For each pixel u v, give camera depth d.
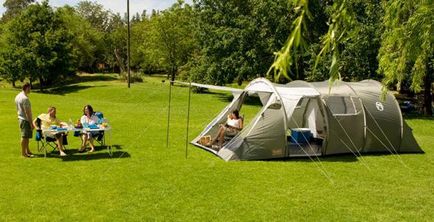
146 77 55.12
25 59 40.03
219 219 7.59
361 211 8.14
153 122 18.88
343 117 12.28
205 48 30.45
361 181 10.09
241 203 8.41
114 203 8.24
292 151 12.54
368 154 12.77
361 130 12.52
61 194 8.66
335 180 10.11
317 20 24.30
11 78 41.00
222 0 29.97
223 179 9.94
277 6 25.52
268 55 27.81
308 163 11.58
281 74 2.41
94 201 8.32
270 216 7.78
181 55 43.97
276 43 25.88
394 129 12.90
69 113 21.66
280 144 11.84
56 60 41.72
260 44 27.27
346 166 11.38
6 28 42.81
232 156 11.67
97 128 12.16
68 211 7.77
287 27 25.83
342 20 3.04
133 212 7.82
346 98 12.54
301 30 2.46
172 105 27.52
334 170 10.95
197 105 27.59
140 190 9.04
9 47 40.91
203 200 8.53
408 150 13.19
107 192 8.85
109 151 12.16
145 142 14.09
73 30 51.19
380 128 12.71
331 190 9.37
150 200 8.45
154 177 9.98
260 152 11.76
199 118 20.92
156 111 23.67
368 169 11.15
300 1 2.54
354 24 3.57
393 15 5.96
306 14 2.52
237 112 13.34
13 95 31.28
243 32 27.42
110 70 65.25
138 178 9.87
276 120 11.78
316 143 13.31
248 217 7.71
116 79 48.25
